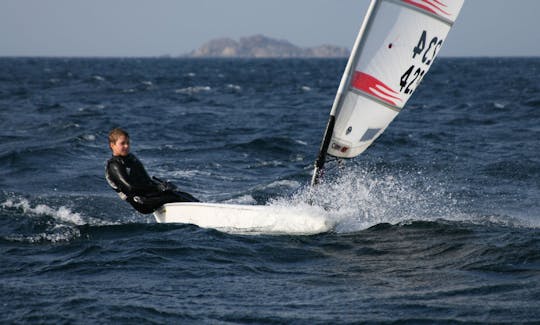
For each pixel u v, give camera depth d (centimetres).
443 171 5616
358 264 2944
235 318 2294
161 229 3509
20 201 4469
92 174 5544
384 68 3397
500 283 2622
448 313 2314
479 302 2414
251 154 6869
